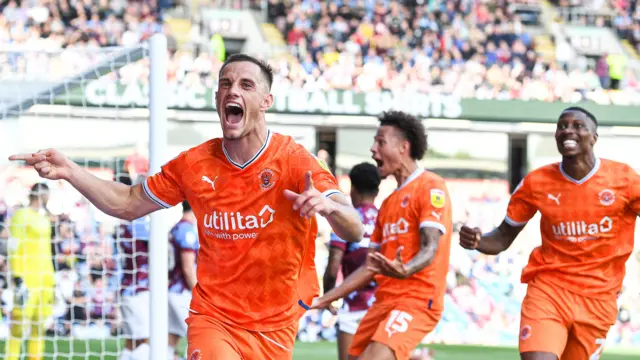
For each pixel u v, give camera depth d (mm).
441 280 7551
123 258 10219
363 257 8984
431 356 10961
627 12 35656
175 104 19531
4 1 27797
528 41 32156
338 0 32094
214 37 27031
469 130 21516
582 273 7152
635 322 18625
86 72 9055
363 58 29000
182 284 10117
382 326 7387
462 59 30219
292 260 5383
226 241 5332
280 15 31938
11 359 11000
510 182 22000
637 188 7125
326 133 20906
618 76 27703
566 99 24219
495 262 18516
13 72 10789
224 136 5160
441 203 7551
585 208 7172
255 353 5434
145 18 28875
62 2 27781
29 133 16094
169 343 10297
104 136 16656
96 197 5355
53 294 12266
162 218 7945
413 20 31719
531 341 6984
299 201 4570
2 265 11984
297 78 23625
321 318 17281
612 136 22328
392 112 8039
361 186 9117
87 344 11148
